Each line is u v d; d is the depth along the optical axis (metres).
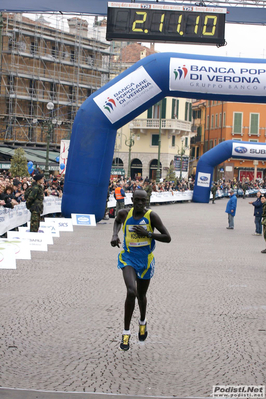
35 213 14.96
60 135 54.84
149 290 9.54
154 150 63.72
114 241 6.48
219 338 6.74
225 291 9.69
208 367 5.65
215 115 78.19
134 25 20.73
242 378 5.33
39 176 14.96
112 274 10.98
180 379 5.27
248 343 6.55
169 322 7.44
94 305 8.23
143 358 5.90
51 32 52.62
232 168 73.19
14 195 18.17
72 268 11.56
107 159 21.88
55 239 16.78
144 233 6.29
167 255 14.25
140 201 6.32
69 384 5.04
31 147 50.16
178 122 63.03
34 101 51.84
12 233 14.23
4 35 47.69
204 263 13.06
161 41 21.08
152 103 21.80
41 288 9.36
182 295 9.22
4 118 50.16
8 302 8.23
